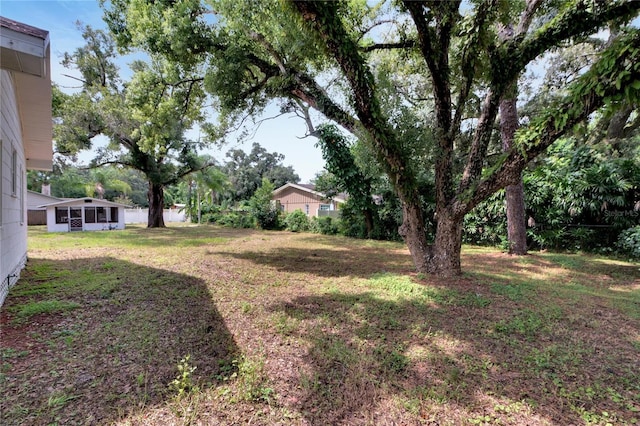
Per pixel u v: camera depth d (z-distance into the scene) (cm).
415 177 547
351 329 325
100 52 1415
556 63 1151
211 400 204
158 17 669
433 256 571
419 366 252
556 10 604
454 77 571
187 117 984
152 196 1933
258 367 240
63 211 1658
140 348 278
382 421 189
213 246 1015
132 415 188
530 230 883
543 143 394
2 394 206
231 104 723
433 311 382
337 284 514
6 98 399
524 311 381
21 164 597
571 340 302
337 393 216
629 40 296
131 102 839
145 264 675
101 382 224
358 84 453
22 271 584
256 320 348
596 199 765
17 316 352
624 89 301
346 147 1220
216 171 2341
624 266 662
